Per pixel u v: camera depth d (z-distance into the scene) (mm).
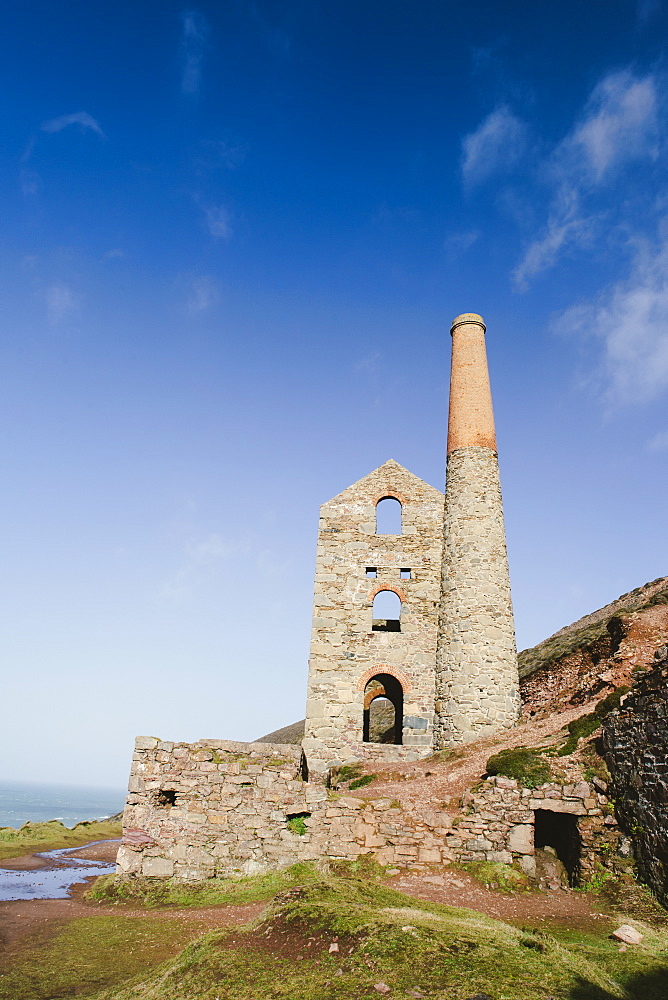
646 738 12000
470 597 23531
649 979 7023
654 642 18703
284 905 8617
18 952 9188
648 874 11203
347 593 26484
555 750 15188
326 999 6145
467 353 28359
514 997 6055
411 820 13992
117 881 13383
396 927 7566
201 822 14156
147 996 6926
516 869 12750
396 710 27312
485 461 26000
